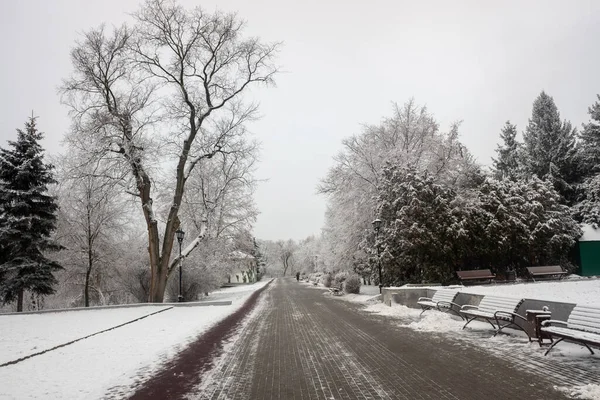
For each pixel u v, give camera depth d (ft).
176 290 89.51
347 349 26.78
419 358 23.08
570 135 151.94
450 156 88.74
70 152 83.66
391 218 75.66
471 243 73.72
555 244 83.66
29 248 73.20
